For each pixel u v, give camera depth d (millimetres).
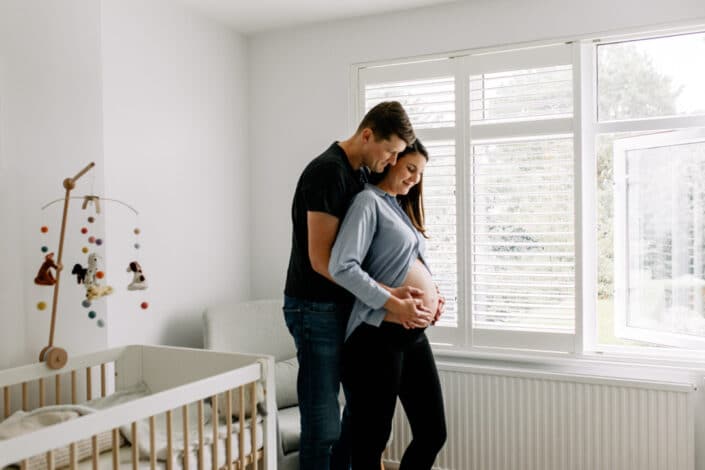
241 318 2885
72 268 2209
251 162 3352
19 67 2031
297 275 1824
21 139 2041
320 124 3180
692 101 2564
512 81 2787
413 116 2984
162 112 2725
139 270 2318
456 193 2891
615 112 2705
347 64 3105
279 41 3264
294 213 1852
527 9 2730
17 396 2020
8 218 2002
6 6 1991
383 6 2910
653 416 2471
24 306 2053
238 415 2137
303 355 1810
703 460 2488
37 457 1703
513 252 2795
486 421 2748
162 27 2725
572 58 2664
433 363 1916
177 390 1720
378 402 1755
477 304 2869
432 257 2949
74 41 2219
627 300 2762
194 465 1853
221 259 3129
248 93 3352
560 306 2719
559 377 2602
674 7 2490
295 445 2406
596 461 2557
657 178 2660
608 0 2594
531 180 2764
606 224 2814
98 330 2312
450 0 2830
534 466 2660
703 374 2477
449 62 2893
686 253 2580
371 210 1726
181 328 2844
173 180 2793
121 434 2025
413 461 1900
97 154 2301
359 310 1756
